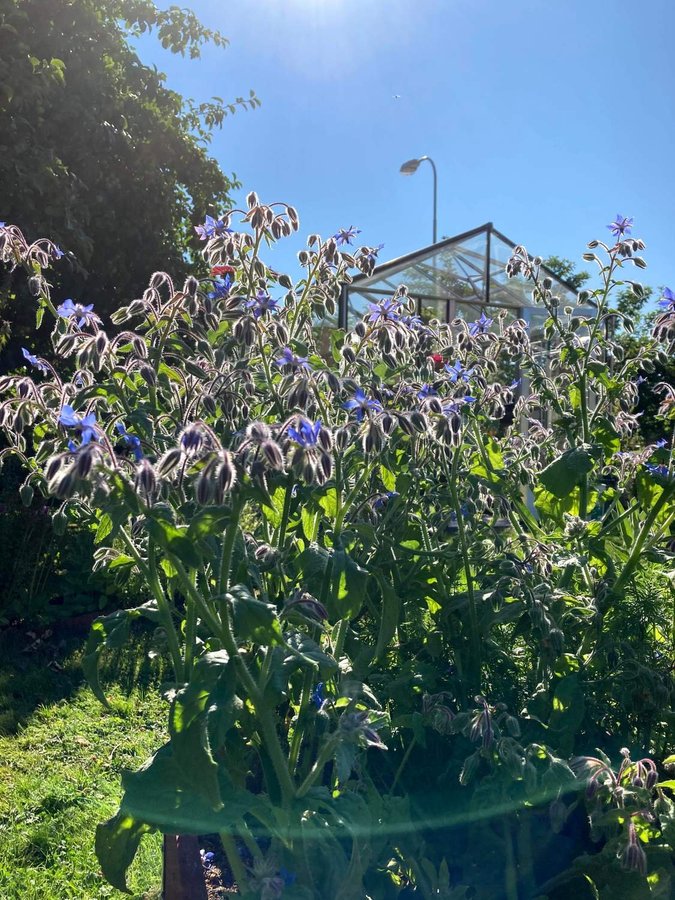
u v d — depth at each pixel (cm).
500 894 235
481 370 362
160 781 201
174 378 262
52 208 806
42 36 870
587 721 272
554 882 229
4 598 634
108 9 985
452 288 1239
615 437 351
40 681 523
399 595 293
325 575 226
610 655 271
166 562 233
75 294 923
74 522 664
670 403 304
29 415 248
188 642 225
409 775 269
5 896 310
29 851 340
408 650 301
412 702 268
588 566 304
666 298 314
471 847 246
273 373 286
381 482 302
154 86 1019
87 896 309
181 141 1006
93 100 905
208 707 184
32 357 257
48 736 449
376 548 277
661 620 286
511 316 1275
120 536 224
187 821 203
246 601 176
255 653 226
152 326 262
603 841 255
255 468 177
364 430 226
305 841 215
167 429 270
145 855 327
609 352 362
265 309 255
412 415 236
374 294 1170
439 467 308
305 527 243
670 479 288
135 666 554
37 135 830
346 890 209
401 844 237
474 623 276
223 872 272
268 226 292
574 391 354
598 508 427
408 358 317
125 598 672
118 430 212
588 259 361
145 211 970
